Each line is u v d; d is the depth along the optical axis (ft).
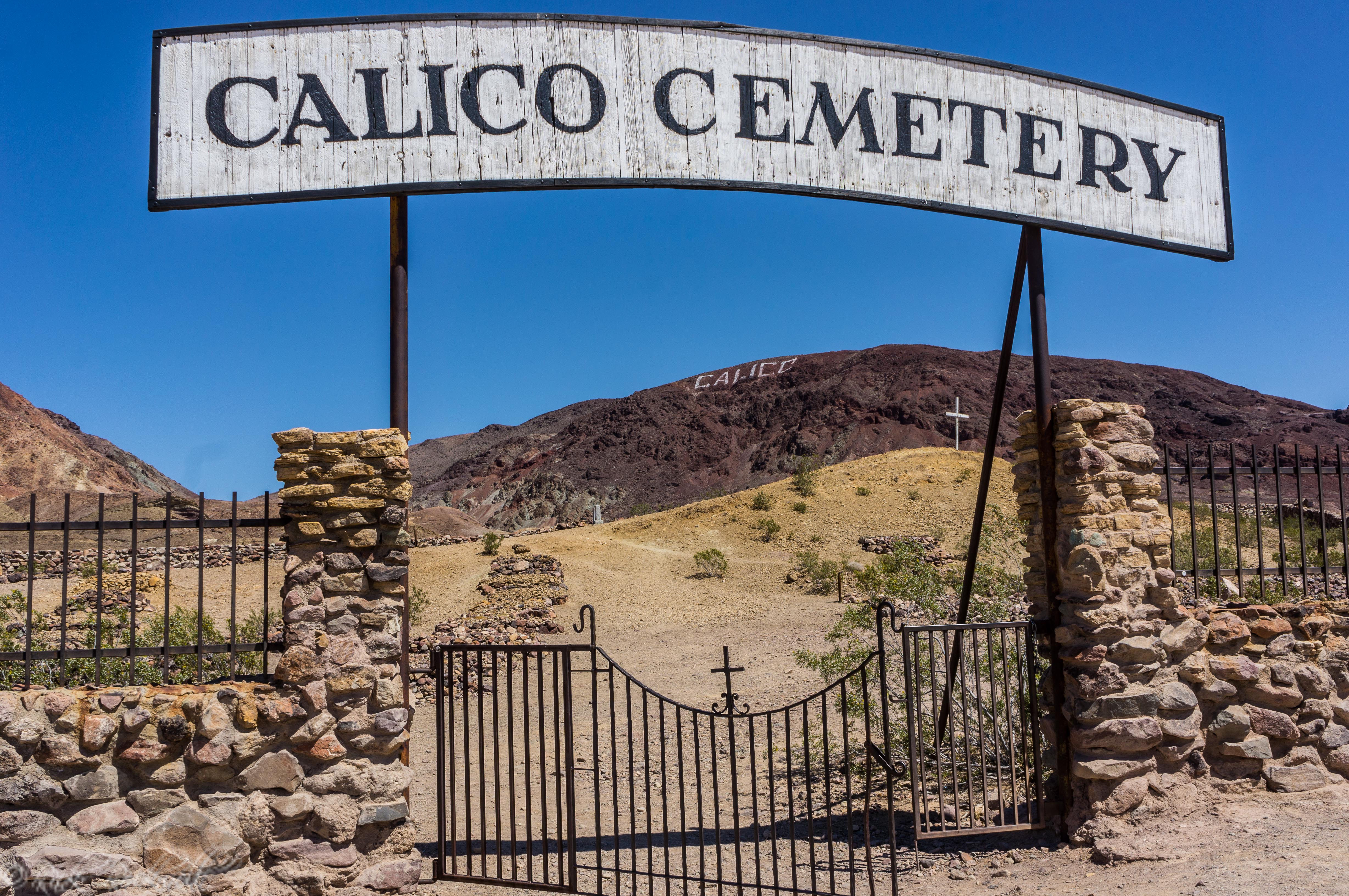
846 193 21.89
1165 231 24.47
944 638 21.36
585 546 116.26
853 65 22.45
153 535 125.29
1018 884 18.24
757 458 567.59
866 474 150.20
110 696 17.07
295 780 17.87
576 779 29.89
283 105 20.16
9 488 404.16
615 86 21.11
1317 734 21.35
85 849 16.69
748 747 33.01
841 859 20.71
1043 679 21.95
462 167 20.34
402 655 18.74
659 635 68.28
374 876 17.99
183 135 19.86
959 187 22.68
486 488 609.42
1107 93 24.35
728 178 21.29
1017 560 38.11
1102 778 19.95
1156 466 21.61
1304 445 504.43
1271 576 23.71
